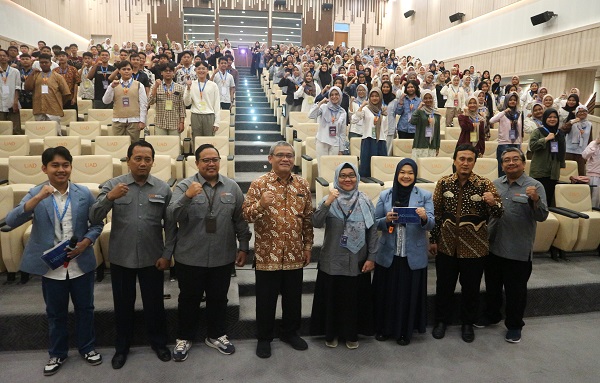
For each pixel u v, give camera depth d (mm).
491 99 8266
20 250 3645
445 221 3359
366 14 21438
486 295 3613
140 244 2902
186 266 2975
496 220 3463
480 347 3303
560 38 10828
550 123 5074
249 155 7129
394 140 6098
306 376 2885
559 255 4664
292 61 10891
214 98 6254
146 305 3000
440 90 8914
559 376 2951
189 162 5211
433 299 3641
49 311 2836
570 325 3701
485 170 5473
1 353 3100
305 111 8328
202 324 3291
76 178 4711
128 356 3076
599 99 10984
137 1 19375
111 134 6453
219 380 2822
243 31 20406
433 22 17469
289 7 20688
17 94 6809
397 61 14664
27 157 4680
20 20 12594
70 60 8938
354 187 3205
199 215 2959
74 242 2732
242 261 3158
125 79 5914
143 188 2957
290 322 3213
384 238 3301
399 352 3205
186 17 19781
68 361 2996
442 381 2869
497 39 13422
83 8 18266
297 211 3088
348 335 3203
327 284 3219
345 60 13648
